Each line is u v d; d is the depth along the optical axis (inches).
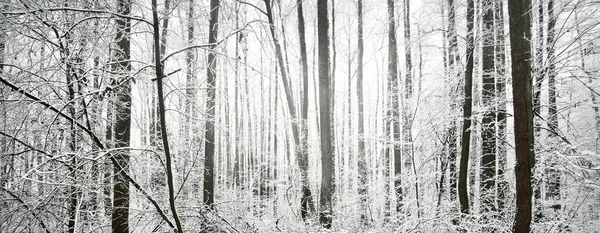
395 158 470.6
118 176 187.9
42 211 174.9
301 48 438.3
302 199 390.6
